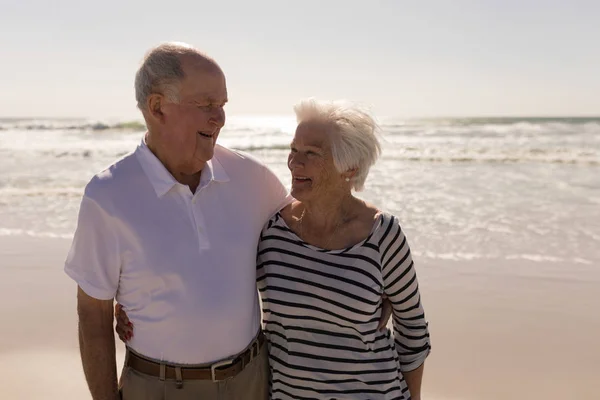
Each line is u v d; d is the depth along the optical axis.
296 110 2.28
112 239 2.12
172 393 2.19
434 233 8.63
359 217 2.31
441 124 45.62
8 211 10.73
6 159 20.45
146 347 2.19
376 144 2.28
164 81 2.06
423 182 14.06
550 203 10.93
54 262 7.27
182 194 2.15
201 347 2.17
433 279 6.48
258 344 2.38
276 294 2.31
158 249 2.11
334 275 2.23
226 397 2.25
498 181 14.00
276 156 21.41
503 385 4.18
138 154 2.18
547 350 4.71
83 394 4.04
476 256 7.36
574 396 4.01
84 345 2.23
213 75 2.11
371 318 2.27
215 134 2.17
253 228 2.33
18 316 5.50
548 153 20.47
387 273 2.30
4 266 7.12
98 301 2.18
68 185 13.89
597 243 7.91
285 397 2.38
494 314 5.45
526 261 7.11
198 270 2.15
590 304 5.65
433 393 4.10
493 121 48.72
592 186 12.91
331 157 2.21
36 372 4.38
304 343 2.30
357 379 2.28
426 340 2.47
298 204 2.42
